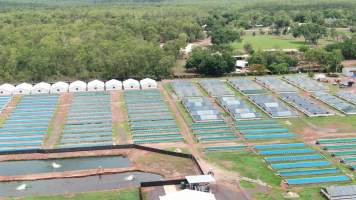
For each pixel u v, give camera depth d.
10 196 84.25
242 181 87.88
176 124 123.38
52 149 105.06
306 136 112.94
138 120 126.81
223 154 101.88
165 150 103.94
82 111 135.38
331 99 142.62
